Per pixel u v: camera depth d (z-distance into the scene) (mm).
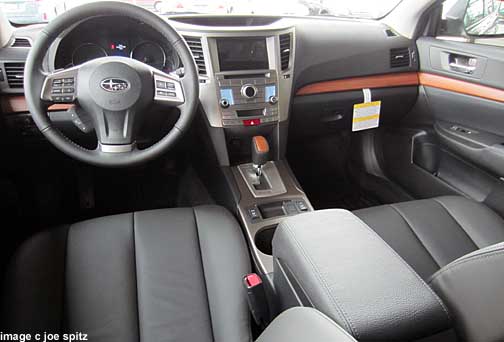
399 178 1788
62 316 822
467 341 508
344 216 714
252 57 1271
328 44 1448
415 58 1611
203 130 1319
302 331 500
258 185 1294
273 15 1438
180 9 1433
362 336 477
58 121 1152
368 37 1509
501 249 505
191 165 1752
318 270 570
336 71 1490
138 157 1044
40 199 1473
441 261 1015
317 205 1787
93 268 900
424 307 504
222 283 896
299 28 1408
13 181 1326
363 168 1945
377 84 1582
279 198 1244
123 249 945
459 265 554
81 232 977
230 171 1315
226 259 939
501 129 1381
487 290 496
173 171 1753
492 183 1391
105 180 1670
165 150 1067
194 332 819
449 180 1566
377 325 484
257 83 1264
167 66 1221
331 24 1483
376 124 1706
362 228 673
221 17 1377
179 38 1019
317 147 1938
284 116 1332
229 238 982
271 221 1172
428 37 1598
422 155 1656
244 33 1217
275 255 744
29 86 943
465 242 1060
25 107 1166
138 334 812
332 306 510
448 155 1566
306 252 612
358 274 559
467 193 1479
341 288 534
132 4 971
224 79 1236
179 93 1070
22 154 1296
